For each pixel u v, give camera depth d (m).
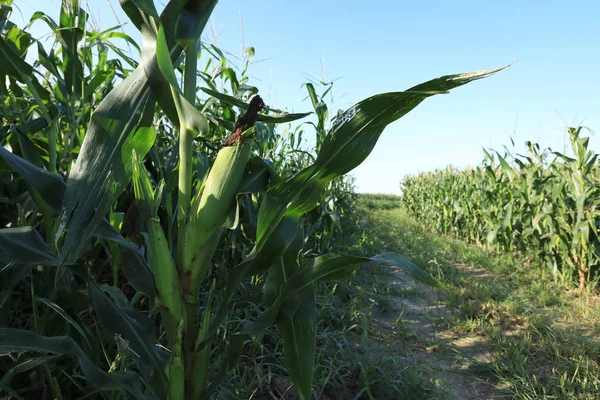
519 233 5.95
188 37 1.21
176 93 1.12
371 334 3.09
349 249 5.24
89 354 1.60
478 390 2.40
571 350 2.88
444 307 3.90
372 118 1.12
